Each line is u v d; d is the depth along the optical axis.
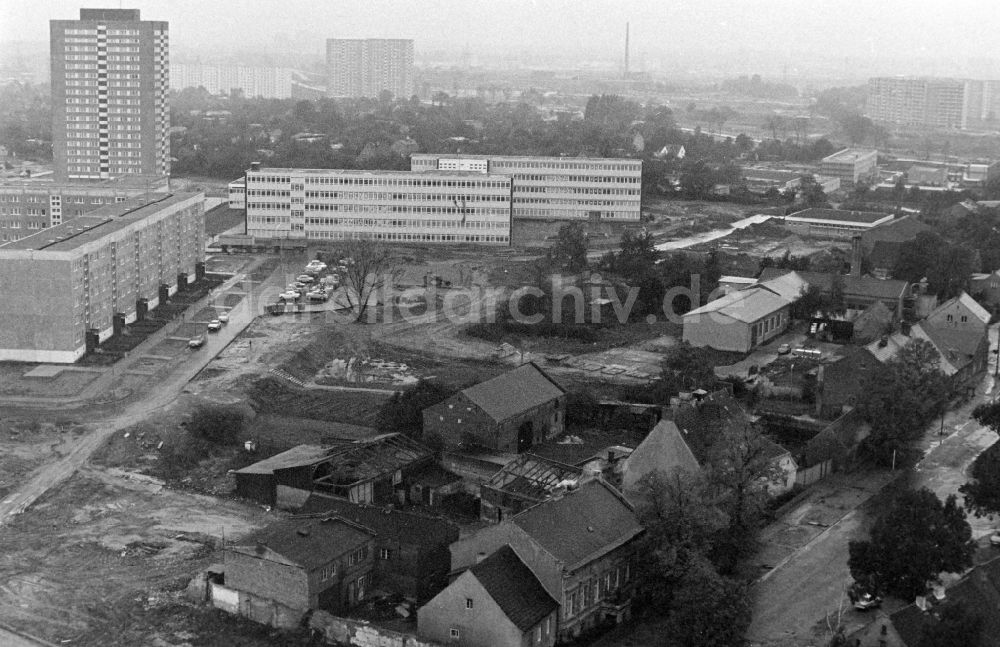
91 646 147.88
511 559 148.12
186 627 151.25
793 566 169.00
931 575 150.75
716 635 139.12
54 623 153.38
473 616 141.88
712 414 193.00
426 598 158.75
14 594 160.75
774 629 150.62
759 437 177.75
